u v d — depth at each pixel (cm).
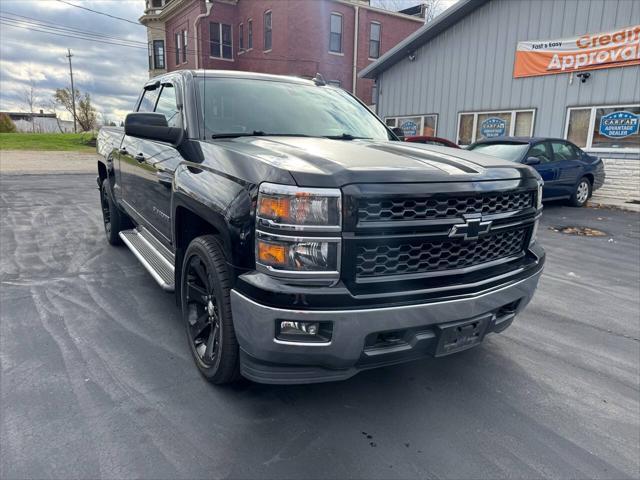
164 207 322
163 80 397
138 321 341
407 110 1528
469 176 220
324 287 193
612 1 1042
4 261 486
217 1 2444
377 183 197
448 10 1293
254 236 201
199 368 266
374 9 2347
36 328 325
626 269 531
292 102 353
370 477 195
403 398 257
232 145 257
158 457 202
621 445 222
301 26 2138
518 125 1248
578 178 963
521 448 218
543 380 280
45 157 2117
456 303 215
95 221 708
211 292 247
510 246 257
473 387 271
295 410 242
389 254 205
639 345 331
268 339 199
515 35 1220
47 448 204
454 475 198
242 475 194
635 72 1028
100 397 245
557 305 409
